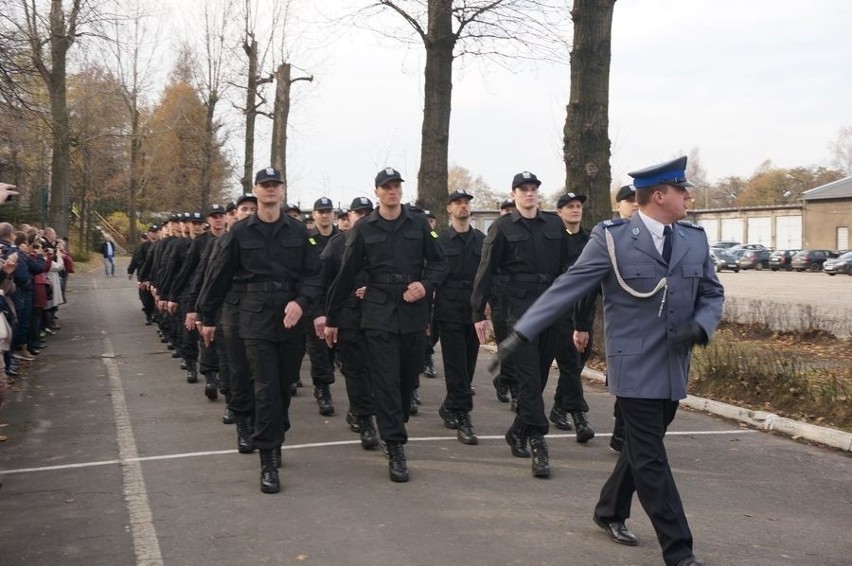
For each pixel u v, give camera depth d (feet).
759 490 18.26
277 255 19.11
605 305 13.89
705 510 16.79
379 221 19.76
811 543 14.89
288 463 20.45
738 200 322.14
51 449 21.97
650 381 13.21
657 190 13.48
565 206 22.16
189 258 32.27
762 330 46.96
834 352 37.99
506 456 21.18
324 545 14.61
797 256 165.99
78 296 82.38
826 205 201.77
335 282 19.71
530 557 14.05
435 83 50.16
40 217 98.43
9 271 22.12
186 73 112.78
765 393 26.66
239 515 16.31
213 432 24.08
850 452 21.67
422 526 15.61
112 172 150.82
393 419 18.90
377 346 19.22
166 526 15.69
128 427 24.77
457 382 23.29
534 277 20.83
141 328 54.49
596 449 21.86
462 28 50.47
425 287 19.71
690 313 13.38
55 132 74.28
